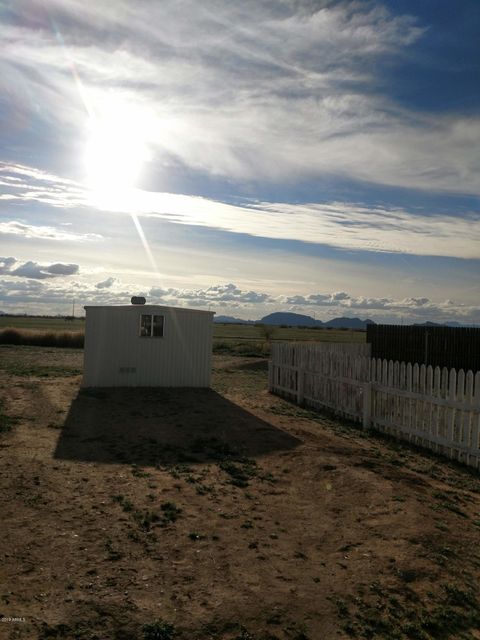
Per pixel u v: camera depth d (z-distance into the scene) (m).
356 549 5.64
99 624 4.11
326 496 7.32
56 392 15.35
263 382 20.81
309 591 4.77
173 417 12.51
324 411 14.52
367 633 4.20
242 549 5.57
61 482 7.43
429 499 7.26
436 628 4.31
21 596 4.42
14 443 9.39
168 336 17.64
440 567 5.24
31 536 5.60
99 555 5.25
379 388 12.02
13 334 37.91
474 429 9.20
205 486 7.53
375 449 10.41
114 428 11.11
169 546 5.55
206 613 4.34
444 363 20.16
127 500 6.82
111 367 17.11
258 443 10.20
